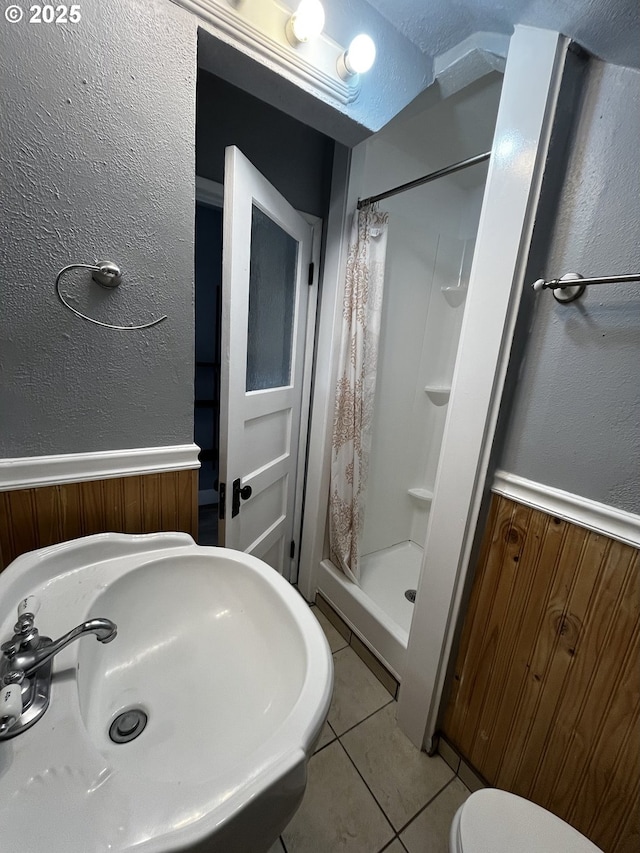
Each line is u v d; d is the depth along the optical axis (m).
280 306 1.46
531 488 0.88
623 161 0.72
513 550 0.94
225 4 0.77
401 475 2.15
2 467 0.74
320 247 1.62
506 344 0.88
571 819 0.86
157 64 0.72
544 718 0.90
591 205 0.77
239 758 0.56
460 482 0.99
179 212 0.81
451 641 1.08
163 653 0.75
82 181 0.70
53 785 0.41
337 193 1.46
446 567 1.04
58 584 0.71
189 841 0.36
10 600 0.62
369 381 1.61
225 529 1.19
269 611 0.76
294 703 0.58
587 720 0.82
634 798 0.75
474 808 0.73
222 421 1.12
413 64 1.05
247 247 1.08
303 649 0.63
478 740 1.06
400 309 1.85
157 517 0.95
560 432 0.84
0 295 0.68
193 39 0.75
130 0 0.67
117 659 0.72
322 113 1.02
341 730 1.25
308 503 1.76
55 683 0.52
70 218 0.70
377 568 2.03
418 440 2.17
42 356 0.74
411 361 1.98
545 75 0.76
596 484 0.79
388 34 0.98
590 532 0.79
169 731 0.60
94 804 0.39
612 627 0.77
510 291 0.86
